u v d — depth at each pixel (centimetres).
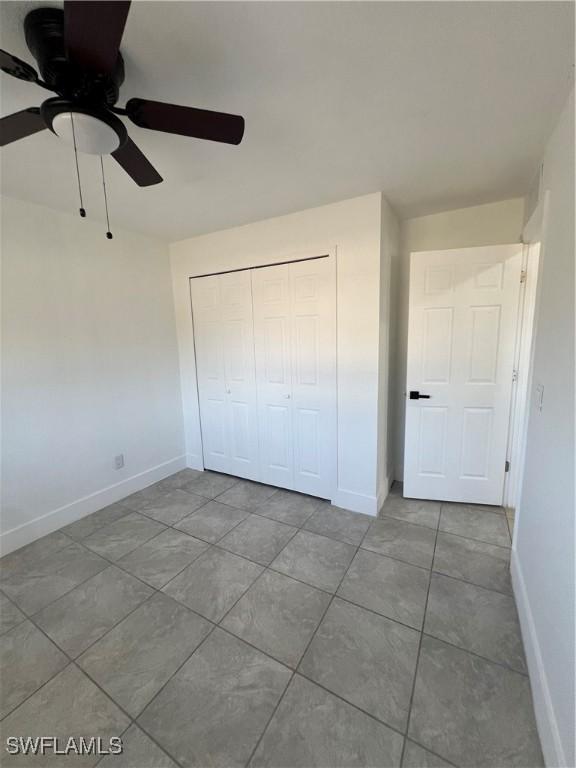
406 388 265
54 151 158
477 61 111
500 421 247
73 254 245
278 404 286
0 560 211
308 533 231
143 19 93
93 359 262
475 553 206
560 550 113
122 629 160
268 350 281
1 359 212
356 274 230
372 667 138
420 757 109
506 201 235
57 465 243
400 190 212
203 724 120
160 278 312
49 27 93
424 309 247
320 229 237
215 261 291
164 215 246
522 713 121
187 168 177
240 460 320
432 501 270
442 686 130
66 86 100
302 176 189
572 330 113
